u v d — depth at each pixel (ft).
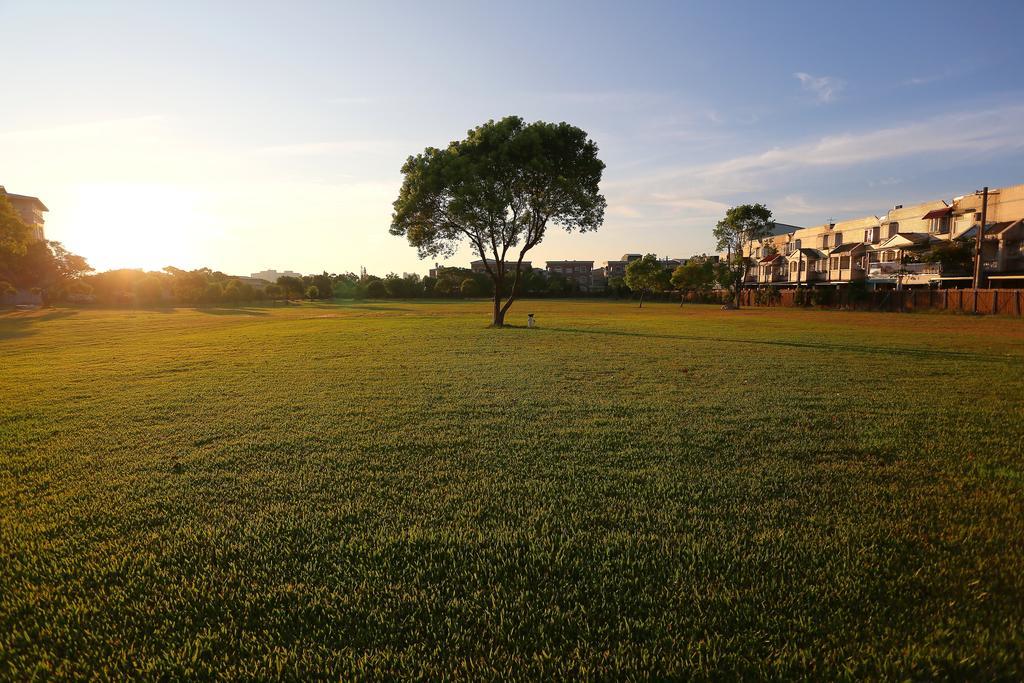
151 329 74.79
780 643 7.34
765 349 43.93
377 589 8.73
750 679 6.69
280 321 93.61
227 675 6.85
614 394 25.11
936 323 77.97
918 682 6.56
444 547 10.11
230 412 21.75
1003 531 10.47
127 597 8.54
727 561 9.46
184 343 53.36
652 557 9.63
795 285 190.39
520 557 9.71
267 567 9.40
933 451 15.75
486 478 13.80
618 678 6.72
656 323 81.87
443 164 64.28
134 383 29.12
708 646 7.24
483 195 64.18
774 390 25.77
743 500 12.23
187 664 7.10
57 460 15.49
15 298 176.86
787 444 16.58
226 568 9.43
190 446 16.88
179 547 10.18
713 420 19.85
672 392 25.50
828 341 50.47
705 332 63.00
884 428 18.44
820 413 20.83
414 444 16.89
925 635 7.39
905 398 23.62
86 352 45.60
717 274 157.28
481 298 265.95
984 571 8.98
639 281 168.55
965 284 128.98
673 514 11.48
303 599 8.48
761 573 9.05
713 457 15.39
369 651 7.27
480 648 7.29
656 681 6.68
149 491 13.06
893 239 144.66
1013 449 15.81
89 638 7.61
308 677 6.82
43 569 9.43
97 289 176.04
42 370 34.58
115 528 11.01
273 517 11.50
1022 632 7.39
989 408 21.50
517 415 20.92
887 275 144.15
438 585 8.83
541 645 7.38
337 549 10.03
